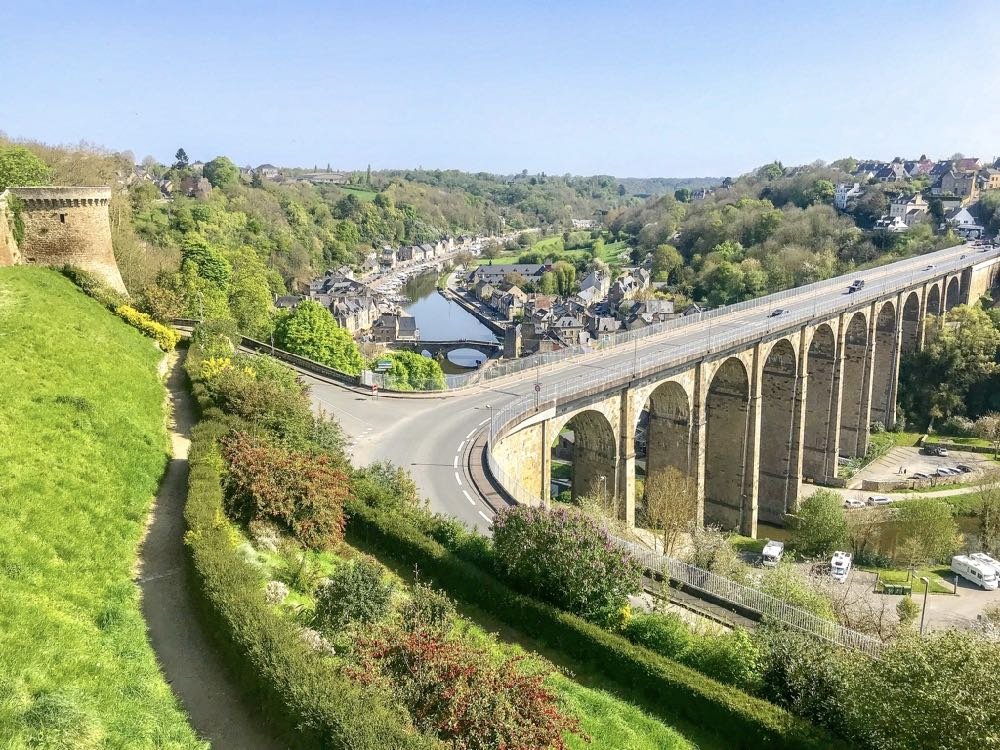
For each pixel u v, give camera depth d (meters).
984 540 57.09
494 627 21.12
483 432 40.81
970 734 14.48
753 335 55.94
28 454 21.12
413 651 15.05
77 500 20.27
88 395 27.44
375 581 18.36
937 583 49.53
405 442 39.28
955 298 106.31
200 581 17.33
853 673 17.59
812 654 18.81
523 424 39.03
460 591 22.36
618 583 21.27
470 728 13.84
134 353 37.47
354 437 40.00
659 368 47.56
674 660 19.81
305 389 40.31
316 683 13.71
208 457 24.53
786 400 64.00
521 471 40.09
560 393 41.81
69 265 45.88
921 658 15.98
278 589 18.52
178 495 24.08
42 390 25.70
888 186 179.00
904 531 56.88
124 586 17.80
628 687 19.09
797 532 57.03
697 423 52.47
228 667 15.55
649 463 55.25
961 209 152.25
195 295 65.06
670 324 68.56
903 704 15.49
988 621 39.62
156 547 20.39
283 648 14.67
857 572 51.34
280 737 13.69
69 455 22.31
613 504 44.47
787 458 64.56
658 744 16.81
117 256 68.00
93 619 16.05
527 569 21.86
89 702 13.08
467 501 31.86
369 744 12.33
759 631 21.34
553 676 18.70
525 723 14.05
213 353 39.66
